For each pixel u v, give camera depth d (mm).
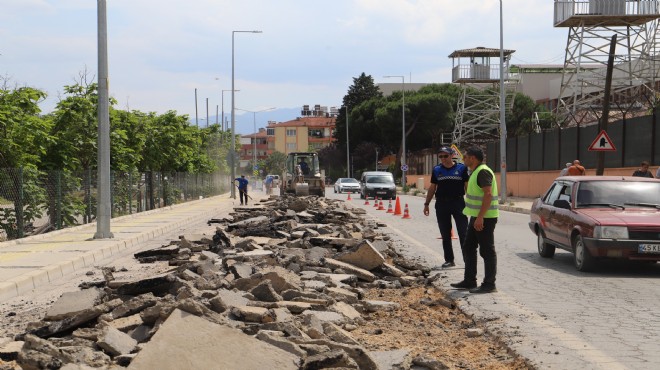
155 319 6395
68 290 10742
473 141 62938
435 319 8180
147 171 35438
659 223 11562
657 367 5980
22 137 19328
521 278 11375
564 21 42625
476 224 9719
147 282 8359
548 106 89625
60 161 22719
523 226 23391
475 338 7188
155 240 19531
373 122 95000
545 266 12953
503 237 19156
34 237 18344
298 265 11148
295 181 47938
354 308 8453
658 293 9891
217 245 14805
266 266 10445
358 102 105125
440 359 6297
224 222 24641
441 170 12617
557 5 43125
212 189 61875
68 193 22031
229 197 57375
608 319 8016
